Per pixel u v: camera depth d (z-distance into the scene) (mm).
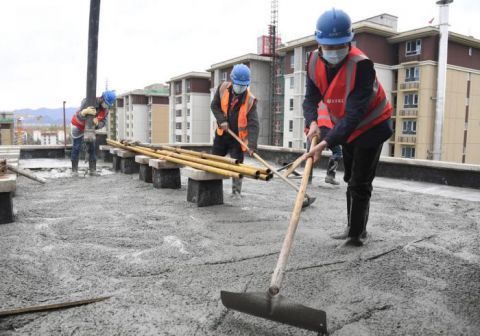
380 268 2945
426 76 30250
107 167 9031
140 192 5797
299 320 2006
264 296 2072
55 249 3266
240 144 5434
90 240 3520
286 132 38969
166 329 2094
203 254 3211
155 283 2643
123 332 2061
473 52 33750
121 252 3223
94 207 4801
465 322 2205
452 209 5000
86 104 7637
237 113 5367
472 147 34906
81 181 6863
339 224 4215
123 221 4164
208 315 2234
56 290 2518
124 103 75188
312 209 4906
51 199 5281
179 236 3658
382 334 2080
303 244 3488
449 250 3395
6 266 2887
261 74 43500
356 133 3264
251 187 6410
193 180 4965
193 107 53375
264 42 43312
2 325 2111
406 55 31359
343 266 2975
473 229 4062
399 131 32688
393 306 2375
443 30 28875
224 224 4098
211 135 53656
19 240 3488
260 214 4535
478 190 6441
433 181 7215
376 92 3109
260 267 2936
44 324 2129
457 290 2596
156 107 70125
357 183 3352
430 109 30734
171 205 4930
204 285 2617
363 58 2930
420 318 2240
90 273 2793
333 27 2855
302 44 35188
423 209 4988
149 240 3539
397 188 6625
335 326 2143
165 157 6078
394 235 3832
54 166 8883
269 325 2141
